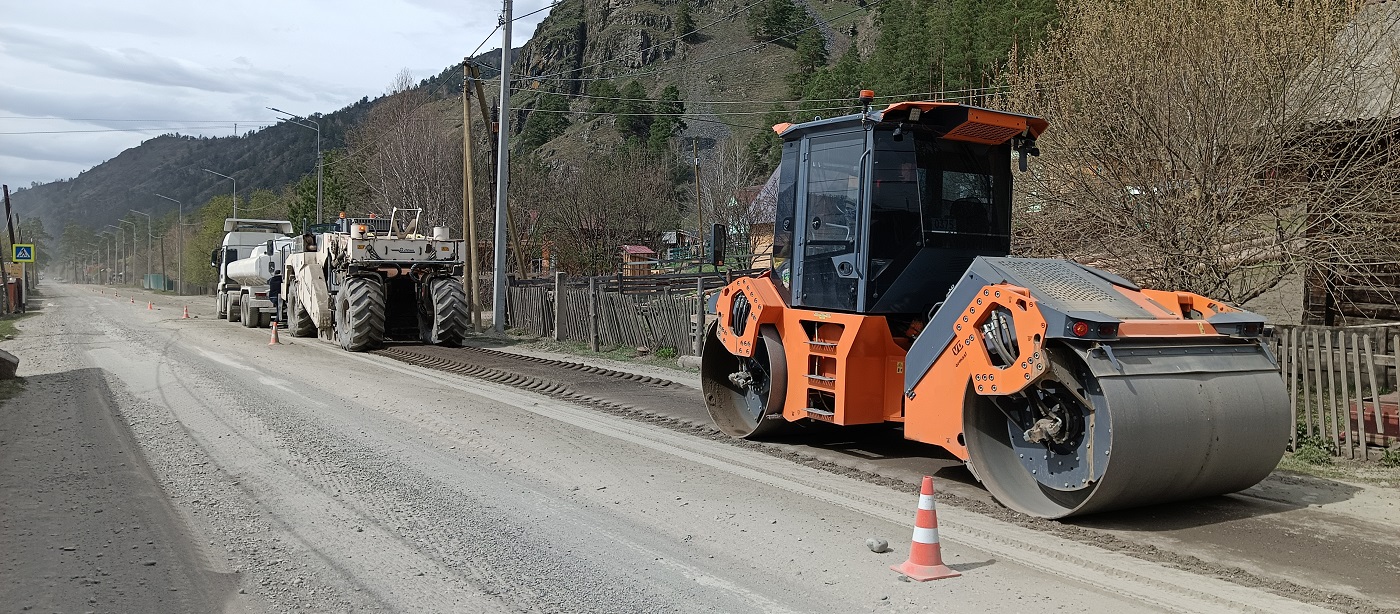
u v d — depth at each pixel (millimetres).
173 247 105375
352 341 18219
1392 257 10891
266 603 4941
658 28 164500
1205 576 5355
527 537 6094
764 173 74750
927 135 8172
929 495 5418
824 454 8672
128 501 6836
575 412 11039
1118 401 5973
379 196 46844
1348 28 11023
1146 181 11477
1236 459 6457
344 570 5457
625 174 45156
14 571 5355
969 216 8367
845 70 78000
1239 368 6617
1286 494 7234
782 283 9305
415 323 21062
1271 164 10992
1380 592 5082
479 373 14750
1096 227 12281
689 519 6500
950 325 7113
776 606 4918
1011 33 33500
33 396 11883
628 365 16125
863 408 8078
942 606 4898
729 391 10102
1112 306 6637
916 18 57438
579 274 40688
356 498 6996
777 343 9094
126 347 18875
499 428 9836
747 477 7770
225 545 5887
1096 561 5605
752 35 157875
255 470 7824
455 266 19734
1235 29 10758
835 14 163375
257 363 15789
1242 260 11367
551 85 131375
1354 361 8375
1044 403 6625
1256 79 10664
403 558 5676
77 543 5875
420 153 43812
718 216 52031
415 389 12727
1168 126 11078
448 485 7406
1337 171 10867
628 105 106500
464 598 5039
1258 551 5809
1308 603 4941
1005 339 6672
